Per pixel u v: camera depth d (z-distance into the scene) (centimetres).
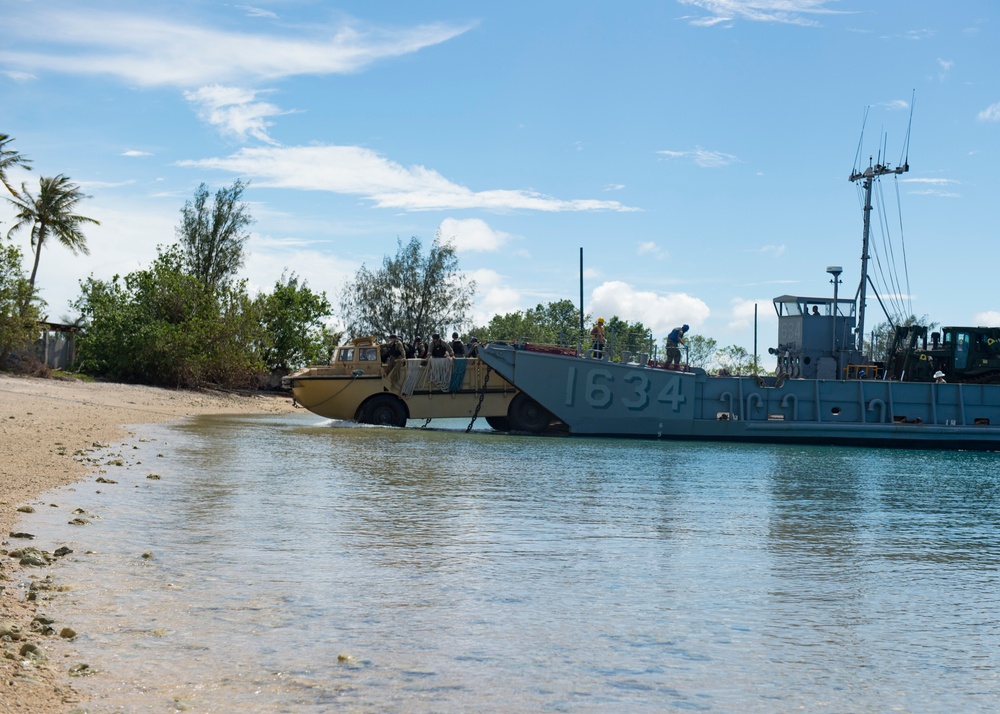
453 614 778
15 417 2481
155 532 1070
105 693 552
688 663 671
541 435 3225
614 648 700
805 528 1345
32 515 1108
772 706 588
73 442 2006
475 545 1098
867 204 3478
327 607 780
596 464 2238
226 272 6119
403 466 2006
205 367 5284
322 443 2527
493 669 637
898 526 1409
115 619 708
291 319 6044
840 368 3438
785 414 3231
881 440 3281
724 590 913
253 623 721
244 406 4650
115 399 3931
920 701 610
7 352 4359
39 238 5903
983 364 3384
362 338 3350
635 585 917
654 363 3259
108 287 5538
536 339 7331
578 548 1105
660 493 1694
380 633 712
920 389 3281
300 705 552
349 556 998
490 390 3272
